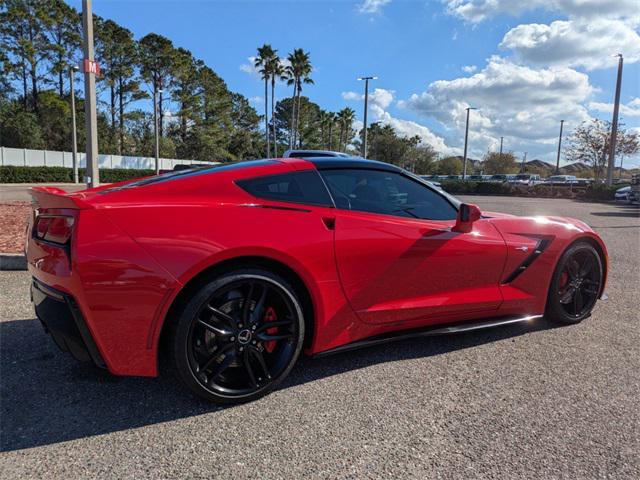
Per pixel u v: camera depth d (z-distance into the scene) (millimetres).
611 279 5348
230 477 1780
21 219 9039
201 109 59188
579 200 26188
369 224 2699
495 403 2393
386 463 1883
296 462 1881
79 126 46188
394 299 2812
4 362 2795
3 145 39719
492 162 74562
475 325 3168
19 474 1773
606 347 3191
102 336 2084
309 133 77312
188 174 2572
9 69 42656
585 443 2045
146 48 52312
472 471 1837
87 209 2090
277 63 49250
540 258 3391
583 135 35219
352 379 2660
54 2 44250
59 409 2275
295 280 2543
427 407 2344
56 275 2133
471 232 3082
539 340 3318
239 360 2379
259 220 2371
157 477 1773
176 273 2119
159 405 2336
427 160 73938
